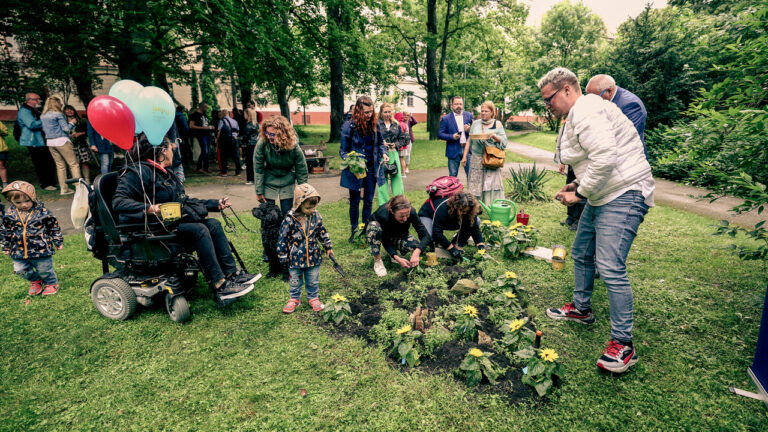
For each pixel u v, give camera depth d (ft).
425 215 15.49
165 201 11.01
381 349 9.57
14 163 39.32
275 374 8.84
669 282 13.08
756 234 10.59
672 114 37.91
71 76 37.45
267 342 10.07
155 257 10.75
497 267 14.11
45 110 24.98
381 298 12.32
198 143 39.65
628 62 42.63
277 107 130.82
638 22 43.04
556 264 14.24
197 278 13.35
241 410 7.80
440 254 15.57
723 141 10.50
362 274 14.19
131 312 10.87
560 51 138.92
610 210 8.65
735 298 11.84
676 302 11.74
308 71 42.19
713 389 8.14
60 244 12.53
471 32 85.81
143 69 31.81
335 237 18.08
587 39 132.57
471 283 12.58
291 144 13.56
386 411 7.72
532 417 7.52
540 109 123.54
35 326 10.77
